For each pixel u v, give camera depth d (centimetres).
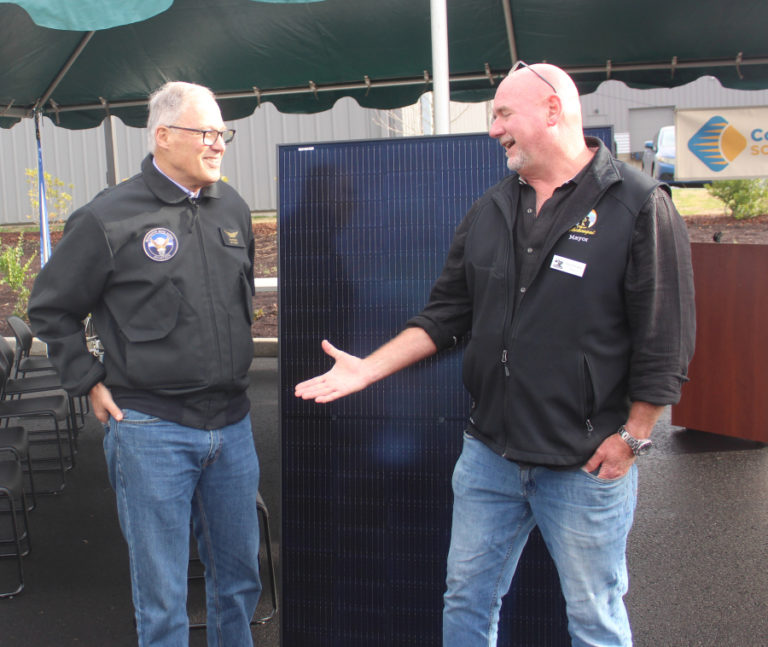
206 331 209
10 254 1016
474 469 199
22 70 577
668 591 306
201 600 314
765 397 472
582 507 183
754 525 365
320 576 254
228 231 219
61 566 346
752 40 570
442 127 338
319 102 705
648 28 556
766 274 464
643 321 176
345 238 248
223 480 222
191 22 551
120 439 208
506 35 581
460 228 211
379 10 541
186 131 202
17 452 377
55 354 210
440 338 211
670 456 469
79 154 1395
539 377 182
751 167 697
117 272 204
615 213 177
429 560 248
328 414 250
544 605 240
